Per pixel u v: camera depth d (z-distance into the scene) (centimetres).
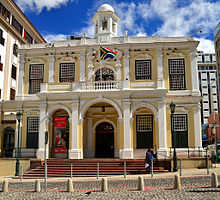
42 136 2264
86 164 2041
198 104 2314
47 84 2358
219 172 1752
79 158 2180
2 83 3034
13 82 3306
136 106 2214
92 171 1931
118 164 2016
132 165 1981
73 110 2262
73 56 2561
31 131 2461
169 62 2464
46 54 2602
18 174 1977
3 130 2627
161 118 2173
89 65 2516
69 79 2545
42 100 2320
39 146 2248
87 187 1385
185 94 2391
